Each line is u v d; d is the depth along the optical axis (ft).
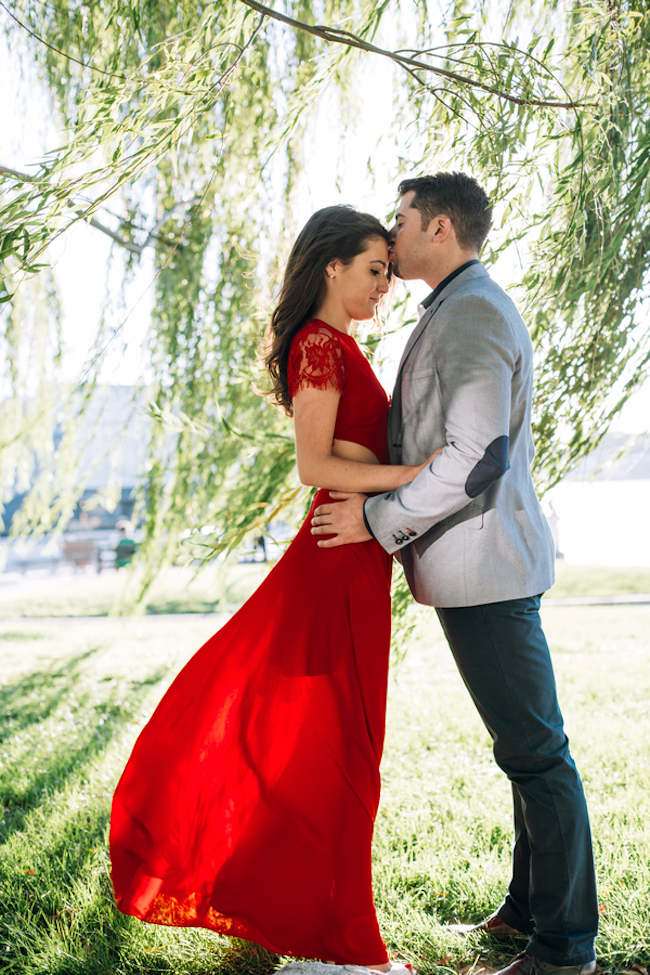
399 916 7.25
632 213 9.16
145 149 7.34
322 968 6.44
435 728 13.88
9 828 9.66
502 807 9.83
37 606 38.96
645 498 27.55
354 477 6.52
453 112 8.46
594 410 10.37
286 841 6.26
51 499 20.89
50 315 19.39
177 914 6.55
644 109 9.25
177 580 49.60
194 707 6.81
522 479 6.63
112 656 23.27
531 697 6.26
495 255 8.94
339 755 6.39
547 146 8.55
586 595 35.68
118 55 11.71
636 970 6.38
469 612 6.38
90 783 11.27
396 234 6.91
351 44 7.50
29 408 19.89
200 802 6.60
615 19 9.00
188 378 17.15
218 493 17.35
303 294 6.86
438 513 6.09
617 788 10.40
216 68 7.87
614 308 9.95
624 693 16.07
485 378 5.97
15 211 6.89
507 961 6.64
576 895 6.13
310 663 6.57
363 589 6.68
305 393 6.59
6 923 7.27
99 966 6.60
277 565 7.09
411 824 9.30
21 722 15.55
